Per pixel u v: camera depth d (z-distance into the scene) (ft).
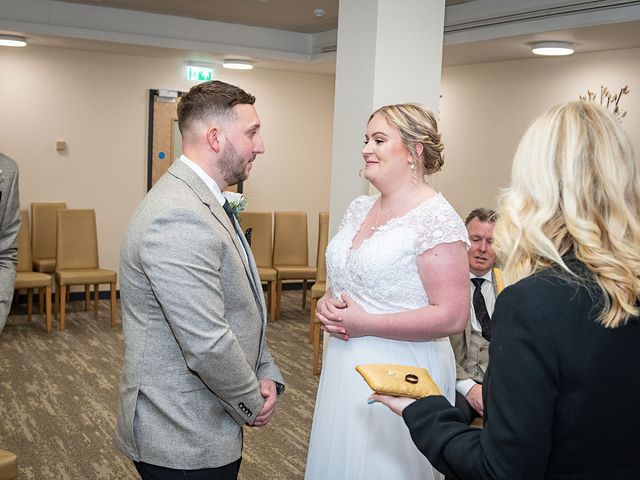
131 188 27.30
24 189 25.58
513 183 4.25
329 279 7.91
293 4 22.15
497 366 3.93
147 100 27.32
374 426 7.19
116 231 27.14
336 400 7.41
